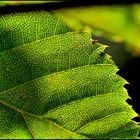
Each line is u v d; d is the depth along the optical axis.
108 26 0.24
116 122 0.22
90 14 0.23
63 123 0.22
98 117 0.22
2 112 0.22
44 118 0.22
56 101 0.22
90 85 0.22
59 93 0.22
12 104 0.22
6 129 0.22
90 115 0.22
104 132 0.22
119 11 0.24
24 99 0.22
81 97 0.22
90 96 0.22
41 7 0.23
